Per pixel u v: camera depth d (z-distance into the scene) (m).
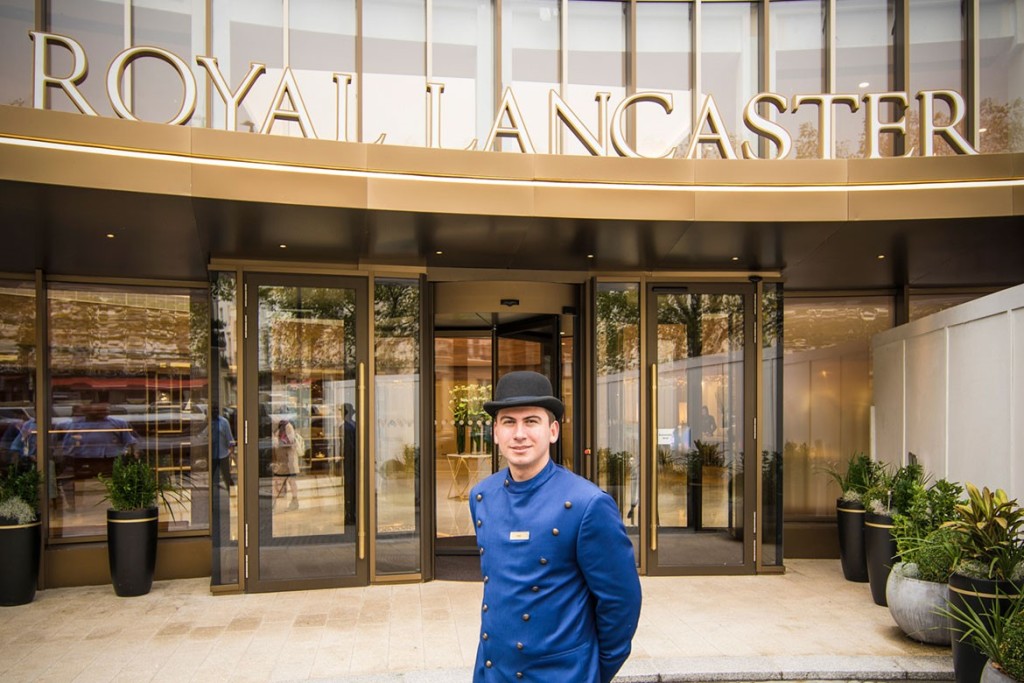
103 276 7.30
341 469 6.88
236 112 5.32
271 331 6.75
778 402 7.46
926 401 6.96
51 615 6.05
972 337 6.05
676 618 5.88
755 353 7.45
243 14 6.69
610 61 7.36
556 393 7.92
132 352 7.43
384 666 4.87
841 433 8.56
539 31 7.30
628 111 7.28
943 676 4.69
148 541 6.68
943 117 7.16
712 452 7.39
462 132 7.10
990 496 4.60
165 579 7.28
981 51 7.23
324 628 5.66
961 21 7.25
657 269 7.40
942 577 5.07
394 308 7.04
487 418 9.48
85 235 5.73
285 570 6.71
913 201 5.47
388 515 6.95
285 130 6.61
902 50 7.24
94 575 7.07
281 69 6.72
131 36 6.19
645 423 7.33
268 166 4.92
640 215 5.48
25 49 5.90
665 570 7.26
